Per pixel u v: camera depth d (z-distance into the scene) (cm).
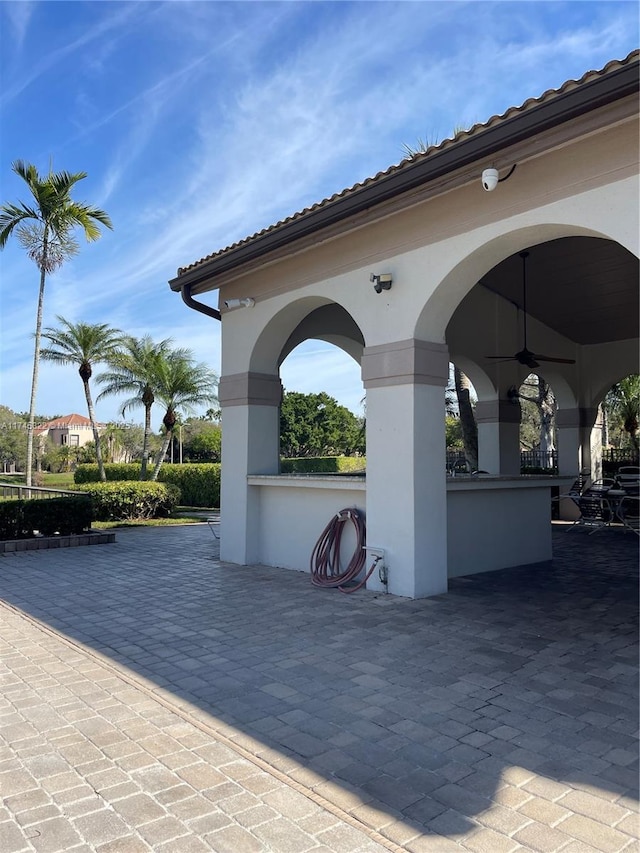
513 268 1110
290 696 427
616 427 2505
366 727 377
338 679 457
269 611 656
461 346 1200
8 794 306
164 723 387
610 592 721
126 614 657
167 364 2295
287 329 908
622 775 316
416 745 352
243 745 356
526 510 916
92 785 313
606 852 254
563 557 970
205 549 1127
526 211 578
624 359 1395
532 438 3716
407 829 273
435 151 601
